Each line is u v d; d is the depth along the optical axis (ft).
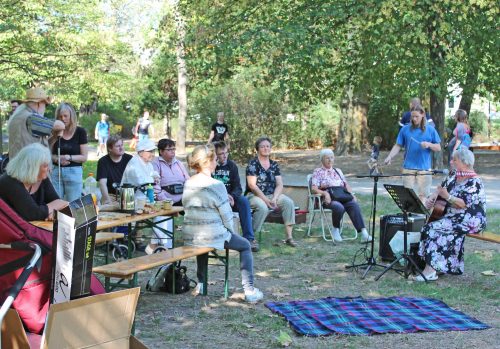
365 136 93.45
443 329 19.01
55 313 12.20
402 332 18.66
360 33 60.95
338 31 62.39
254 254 29.60
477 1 55.36
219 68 65.46
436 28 58.08
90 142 126.31
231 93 81.35
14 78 62.59
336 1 58.75
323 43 59.98
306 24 59.36
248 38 58.85
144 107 128.98
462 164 24.89
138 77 122.83
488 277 25.58
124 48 69.56
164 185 29.43
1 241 14.25
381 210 42.39
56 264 13.32
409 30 58.44
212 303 21.56
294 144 104.12
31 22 56.18
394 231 27.27
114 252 27.76
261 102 80.79
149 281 22.97
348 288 23.76
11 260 14.17
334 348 17.37
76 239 13.01
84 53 60.39
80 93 75.92
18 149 24.86
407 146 34.19
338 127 99.71
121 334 13.51
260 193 31.32
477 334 18.74
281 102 80.48
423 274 24.98
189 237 21.67
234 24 63.21
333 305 21.15
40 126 24.91
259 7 63.46
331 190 32.86
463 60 61.36
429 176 34.04
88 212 13.39
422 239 25.25
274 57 62.49
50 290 13.61
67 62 58.70
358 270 26.53
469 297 22.63
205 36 63.87
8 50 56.65
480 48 61.11
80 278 13.30
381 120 100.48
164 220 25.62
